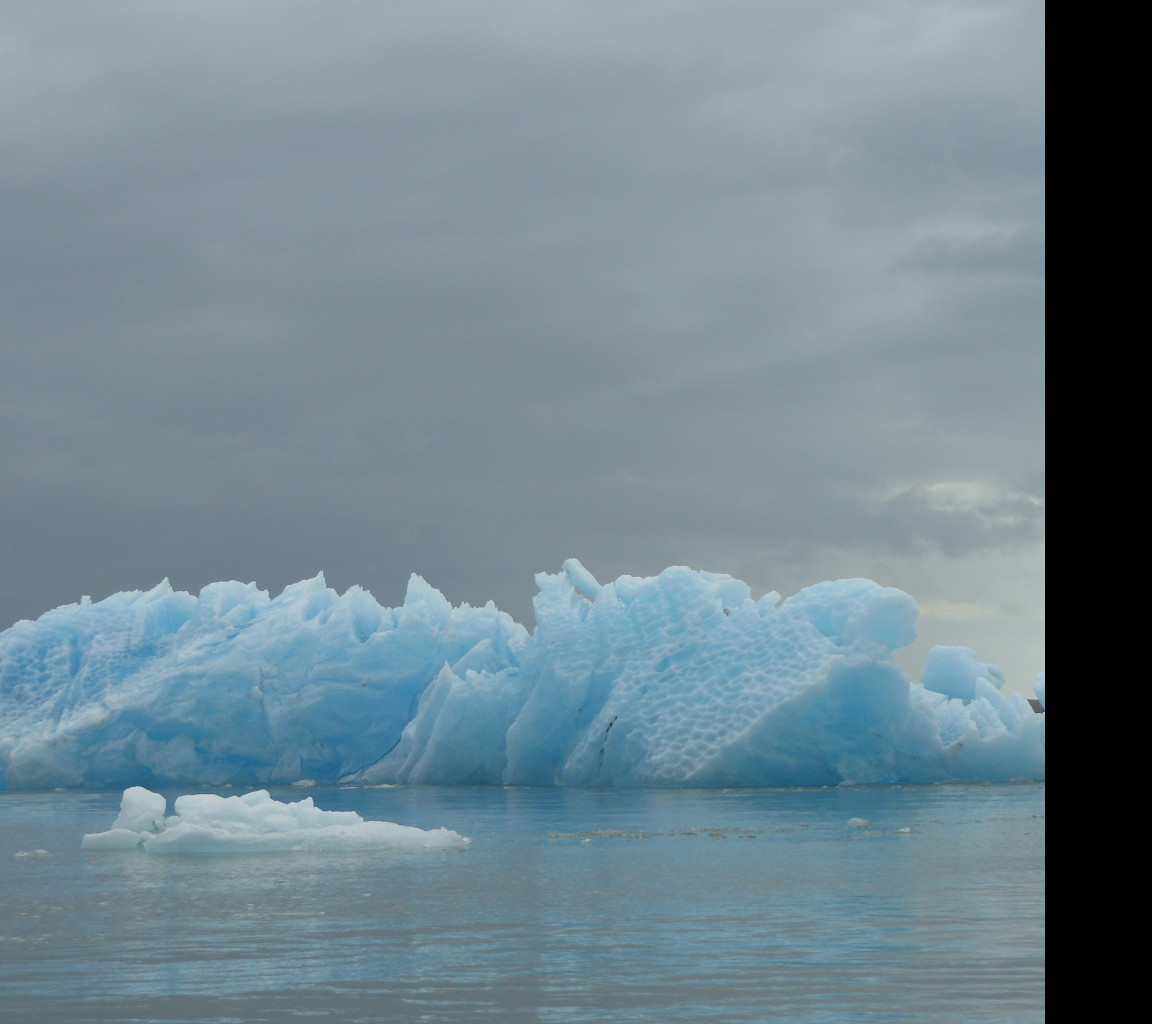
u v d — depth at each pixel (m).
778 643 39.38
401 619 48.19
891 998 10.28
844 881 17.30
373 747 47.69
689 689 39.97
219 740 47.72
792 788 37.91
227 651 49.25
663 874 18.39
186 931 14.12
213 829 22.83
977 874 17.80
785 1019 9.66
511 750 43.12
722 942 12.78
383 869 19.62
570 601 45.09
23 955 12.83
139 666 50.28
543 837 24.45
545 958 12.14
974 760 38.88
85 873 19.92
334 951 12.72
